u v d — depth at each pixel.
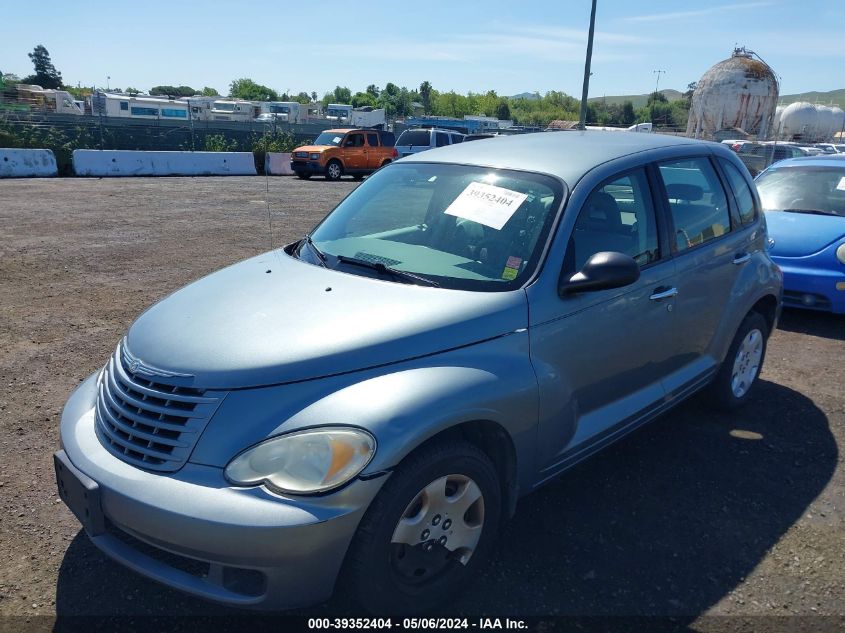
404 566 2.55
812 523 3.44
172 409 2.49
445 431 2.61
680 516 3.47
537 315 2.97
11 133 22.69
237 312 2.87
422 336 2.67
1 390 4.72
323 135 24.83
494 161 3.67
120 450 2.55
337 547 2.32
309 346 2.56
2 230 10.80
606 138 4.05
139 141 27.28
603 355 3.31
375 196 3.92
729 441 4.31
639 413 3.64
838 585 2.98
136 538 2.42
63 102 45.34
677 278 3.75
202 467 2.37
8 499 3.44
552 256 3.10
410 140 25.83
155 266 8.62
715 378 4.53
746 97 37.22
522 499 3.60
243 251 9.72
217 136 28.28
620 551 3.17
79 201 14.69
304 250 3.69
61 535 3.19
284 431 2.37
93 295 7.19
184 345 2.67
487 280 3.06
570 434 3.21
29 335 5.86
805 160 8.07
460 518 2.69
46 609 2.73
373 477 2.33
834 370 5.60
